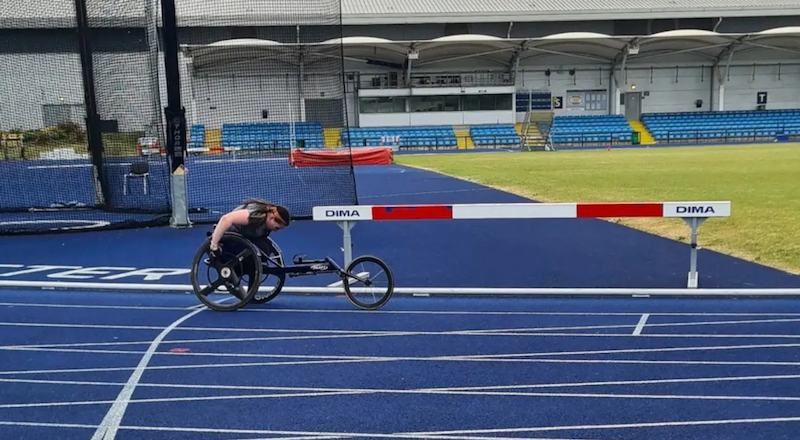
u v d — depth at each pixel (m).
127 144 14.47
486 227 10.93
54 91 24.64
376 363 4.77
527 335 5.37
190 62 26.41
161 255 9.09
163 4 10.63
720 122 52.25
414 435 3.66
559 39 48.91
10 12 18.92
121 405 4.11
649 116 53.69
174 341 5.33
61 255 9.20
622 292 6.58
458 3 53.91
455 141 48.19
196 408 4.05
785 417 3.83
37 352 5.11
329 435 3.67
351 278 6.43
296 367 4.71
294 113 25.27
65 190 17.25
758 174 19.88
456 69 53.66
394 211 6.73
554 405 4.02
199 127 26.33
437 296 6.68
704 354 4.86
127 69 14.05
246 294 6.14
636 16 52.53
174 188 11.25
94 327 5.75
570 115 54.50
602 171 22.34
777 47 52.94
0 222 11.90
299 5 20.16
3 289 7.18
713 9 52.62
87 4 12.80
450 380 4.43
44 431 3.78
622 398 4.11
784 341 5.11
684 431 3.68
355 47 48.50
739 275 7.38
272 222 6.16
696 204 6.59
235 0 26.16
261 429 3.76
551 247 9.24
